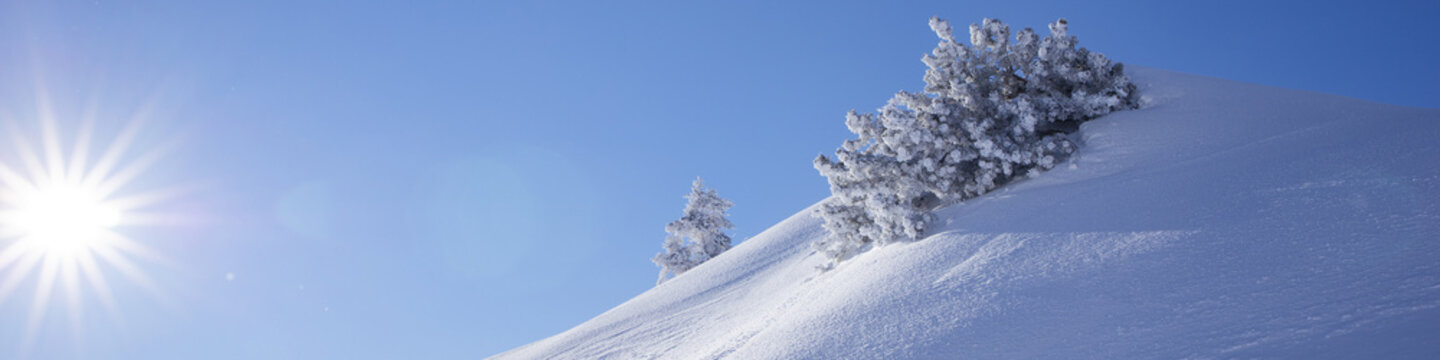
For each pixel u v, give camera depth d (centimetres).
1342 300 496
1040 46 1378
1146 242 730
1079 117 1355
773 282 1609
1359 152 862
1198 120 1178
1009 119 1350
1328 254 584
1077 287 668
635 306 2117
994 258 836
